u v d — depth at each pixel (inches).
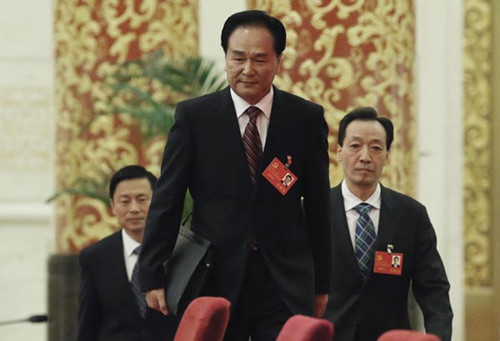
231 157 430.3
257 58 426.9
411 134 717.9
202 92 713.6
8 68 1035.3
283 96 436.5
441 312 509.0
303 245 434.0
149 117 698.8
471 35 946.7
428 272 515.2
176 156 433.1
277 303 429.7
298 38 695.7
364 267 512.7
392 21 701.3
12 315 1024.2
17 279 1034.1
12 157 1045.2
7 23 1045.8
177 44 778.2
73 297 778.2
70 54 778.2
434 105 951.0
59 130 784.3
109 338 573.6
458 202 951.0
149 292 435.5
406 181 714.8
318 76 694.5
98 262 578.2
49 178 1040.2
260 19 430.0
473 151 951.0
